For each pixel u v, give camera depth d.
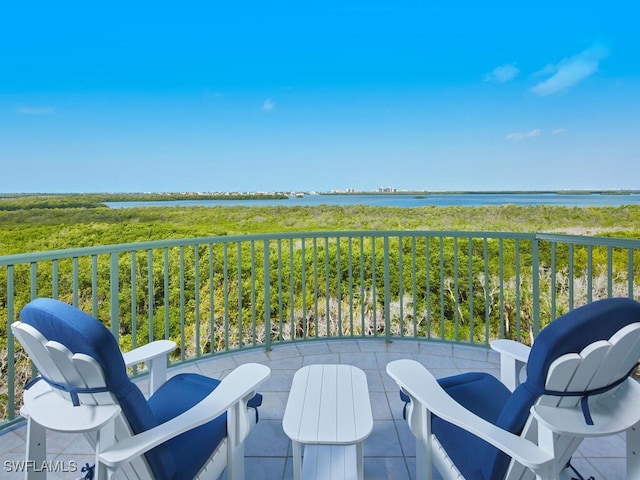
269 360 2.87
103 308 6.19
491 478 1.07
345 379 1.51
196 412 1.09
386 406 2.16
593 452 1.72
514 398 0.99
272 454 1.75
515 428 0.99
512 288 6.73
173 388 1.56
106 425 0.95
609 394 1.01
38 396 1.06
